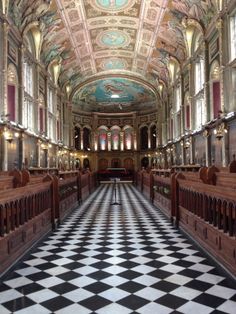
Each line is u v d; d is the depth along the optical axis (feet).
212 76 65.62
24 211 20.93
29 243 21.56
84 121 148.87
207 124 65.41
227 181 22.20
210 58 66.90
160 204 41.37
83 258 19.36
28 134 69.92
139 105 150.51
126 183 119.55
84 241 23.94
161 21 78.54
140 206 45.88
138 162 149.79
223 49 58.08
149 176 54.95
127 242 23.40
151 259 18.93
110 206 46.16
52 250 21.39
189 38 78.23
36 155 78.38
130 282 15.14
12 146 61.05
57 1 68.28
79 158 145.07
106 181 131.44
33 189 22.77
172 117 106.11
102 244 22.89
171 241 23.61
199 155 75.20
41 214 25.04
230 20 56.18
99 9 75.20
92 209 43.06
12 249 17.98
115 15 78.33
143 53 101.65
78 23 80.59
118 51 102.78
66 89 121.70
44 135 85.87
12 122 58.03
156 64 106.42
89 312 12.02
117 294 13.70
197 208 22.49
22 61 65.82
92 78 125.18
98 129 151.94
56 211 30.94
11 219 18.43
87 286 14.70
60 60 97.71
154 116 142.61
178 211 29.12
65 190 36.27
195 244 22.38
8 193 17.42
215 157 63.87
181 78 90.07
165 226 29.76
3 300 13.25
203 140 71.46
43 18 71.20
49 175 29.66
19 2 59.57
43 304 12.79
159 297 13.32
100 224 31.19
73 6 72.18
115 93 147.33
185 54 85.35
